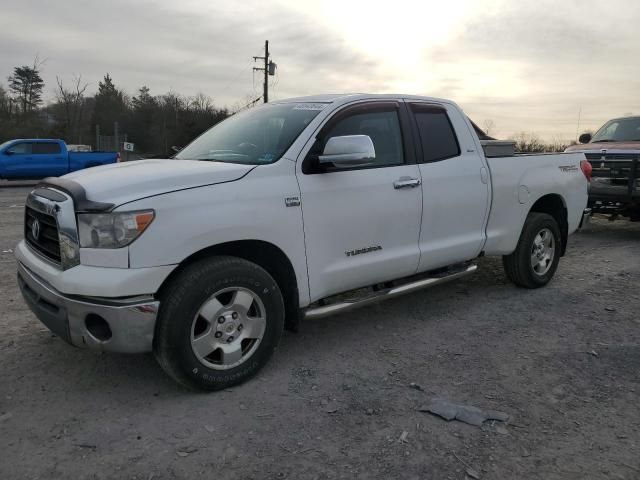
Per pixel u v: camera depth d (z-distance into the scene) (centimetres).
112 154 2188
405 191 448
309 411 338
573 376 388
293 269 387
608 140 1052
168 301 332
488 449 300
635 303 550
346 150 382
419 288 478
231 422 325
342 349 434
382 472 280
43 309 348
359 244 423
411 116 475
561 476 278
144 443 303
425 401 351
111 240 316
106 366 398
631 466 286
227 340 360
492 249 536
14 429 315
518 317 509
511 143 580
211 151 436
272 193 371
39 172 2059
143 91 7256
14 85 7025
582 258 761
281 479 274
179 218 331
